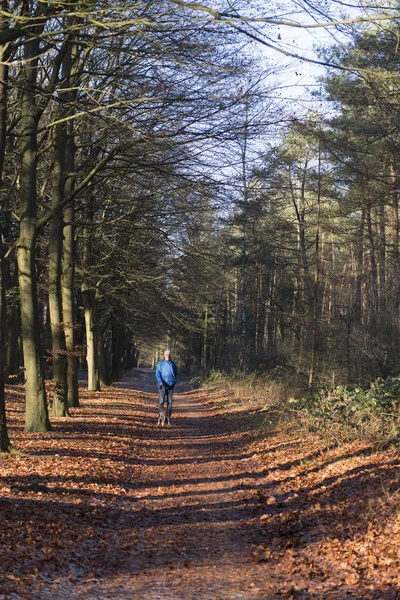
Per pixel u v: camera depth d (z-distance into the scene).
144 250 23.69
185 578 5.88
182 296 25.14
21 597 5.05
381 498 7.76
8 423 16.50
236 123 13.37
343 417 13.91
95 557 6.46
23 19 8.30
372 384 14.71
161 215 17.08
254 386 30.39
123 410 23.28
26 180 14.05
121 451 13.23
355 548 6.48
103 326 39.25
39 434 14.38
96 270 26.14
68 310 20.25
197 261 20.89
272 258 40.28
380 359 21.98
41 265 25.86
